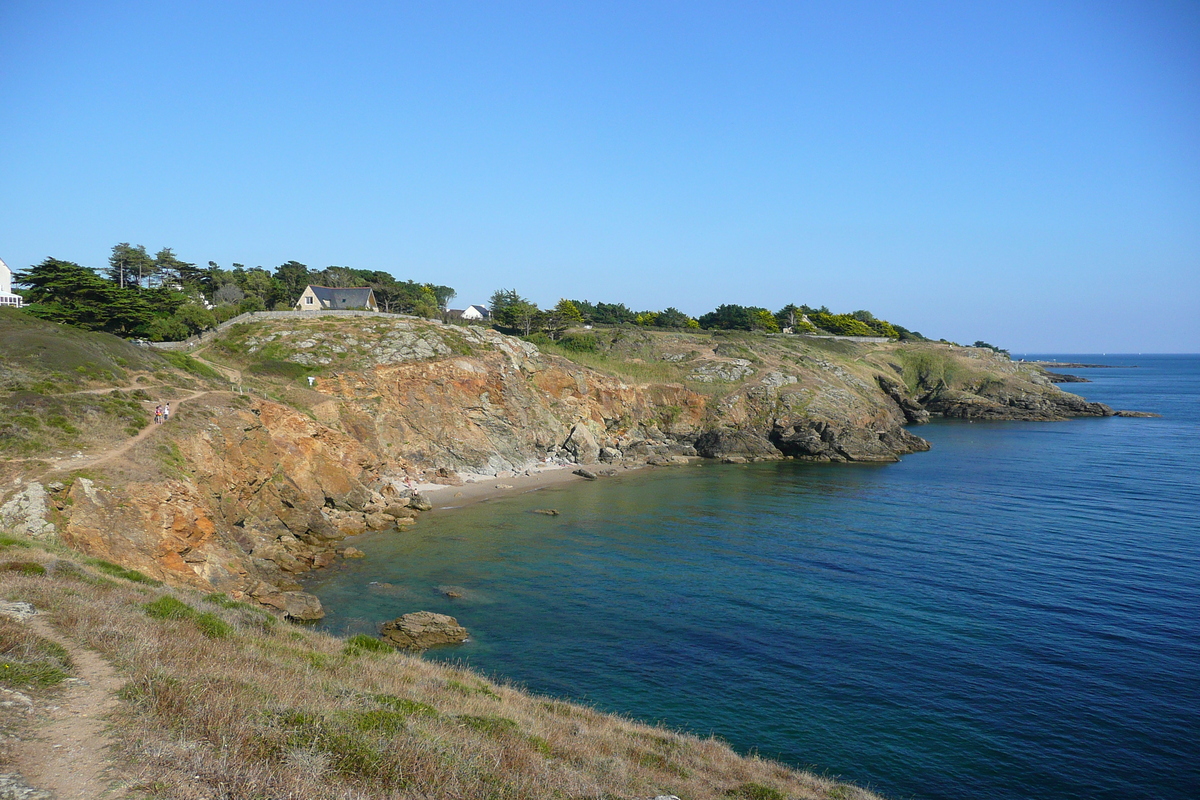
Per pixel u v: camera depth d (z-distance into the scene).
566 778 14.91
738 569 43.94
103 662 14.49
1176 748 24.83
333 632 33.03
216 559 35.91
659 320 168.62
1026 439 104.94
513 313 126.75
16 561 21.34
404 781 12.02
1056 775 23.33
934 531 53.12
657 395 99.62
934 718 26.62
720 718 26.42
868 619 35.81
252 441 47.28
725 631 34.34
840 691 28.58
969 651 32.09
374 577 41.62
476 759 13.94
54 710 11.77
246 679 15.84
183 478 37.31
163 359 54.38
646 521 56.38
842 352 148.75
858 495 67.12
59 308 62.22
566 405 87.25
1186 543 48.75
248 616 24.88
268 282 113.75
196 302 91.56
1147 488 67.81
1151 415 135.50
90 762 10.16
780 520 56.91
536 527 54.00
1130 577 41.75
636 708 26.97
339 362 71.50
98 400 40.69
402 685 20.23
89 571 23.42
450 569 43.38
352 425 64.44
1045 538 50.62
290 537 45.94
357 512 54.12
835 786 20.36
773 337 145.12
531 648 32.25
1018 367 161.75
